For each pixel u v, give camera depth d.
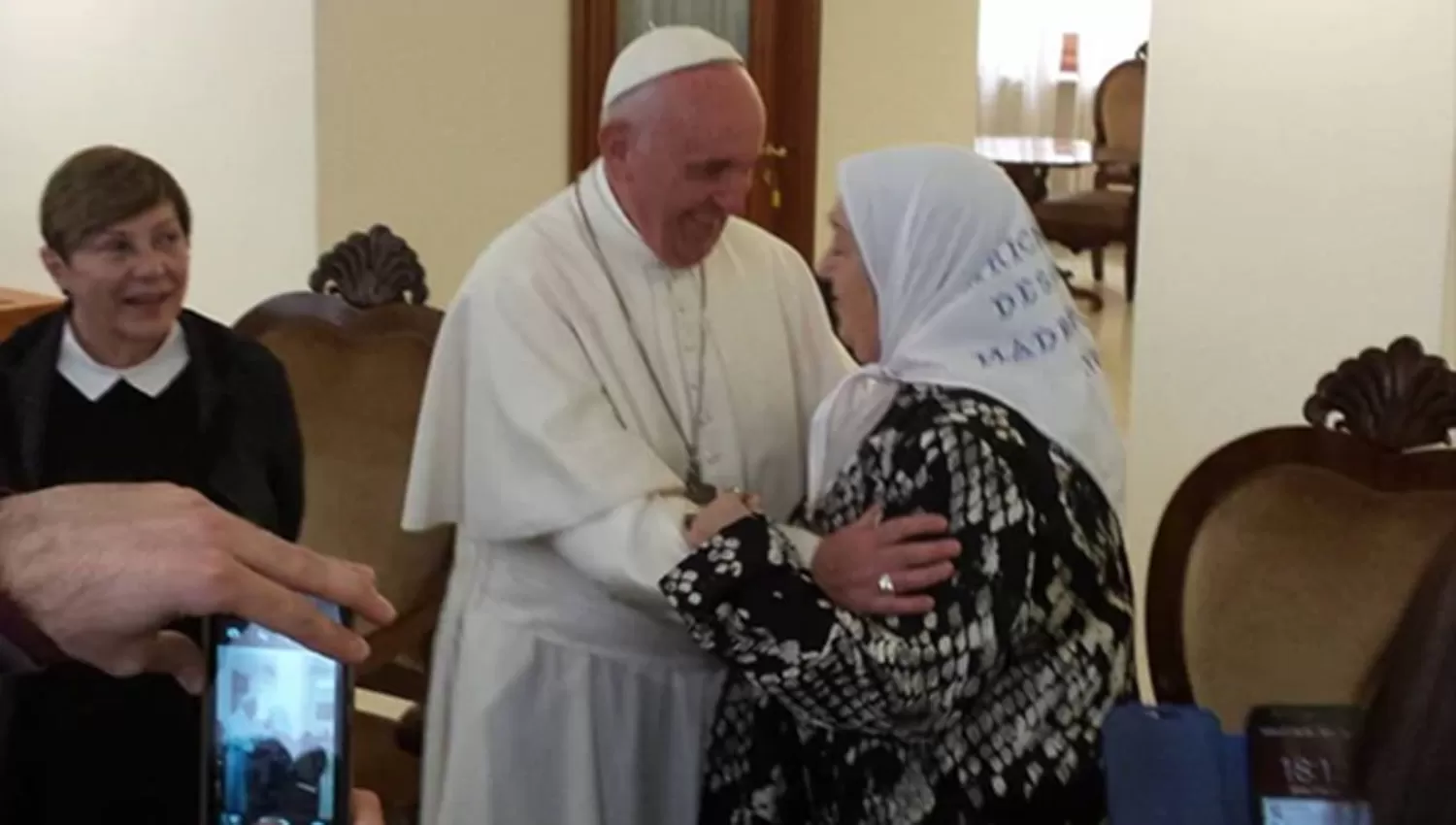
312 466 2.50
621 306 2.00
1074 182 11.05
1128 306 8.37
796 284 2.18
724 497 1.77
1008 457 1.57
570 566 1.98
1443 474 1.84
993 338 1.65
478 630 2.05
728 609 1.57
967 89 5.32
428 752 2.13
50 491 0.75
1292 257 2.56
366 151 3.66
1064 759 1.58
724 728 1.84
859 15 4.95
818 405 2.11
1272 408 2.61
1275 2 2.52
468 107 3.89
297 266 3.62
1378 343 2.51
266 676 0.83
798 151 4.87
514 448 1.93
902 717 1.56
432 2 3.76
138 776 1.70
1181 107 2.62
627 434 1.92
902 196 1.69
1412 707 0.84
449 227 3.89
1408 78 2.44
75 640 0.73
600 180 2.04
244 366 1.93
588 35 4.18
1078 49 10.88
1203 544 1.92
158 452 1.85
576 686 1.99
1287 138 2.54
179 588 0.70
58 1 4.07
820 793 1.71
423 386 2.46
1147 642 1.94
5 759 1.33
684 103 1.91
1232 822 1.11
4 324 3.75
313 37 3.52
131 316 1.82
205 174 3.78
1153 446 2.72
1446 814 0.81
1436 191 2.44
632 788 2.00
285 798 0.83
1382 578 1.85
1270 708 1.13
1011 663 1.59
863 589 1.55
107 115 3.99
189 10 3.75
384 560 2.46
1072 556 1.58
